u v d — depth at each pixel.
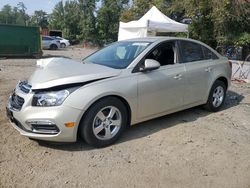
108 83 4.44
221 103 6.55
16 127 4.49
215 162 4.21
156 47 5.26
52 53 26.95
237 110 6.75
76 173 3.82
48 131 4.17
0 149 4.40
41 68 4.77
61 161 4.10
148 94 4.90
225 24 16.27
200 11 16.94
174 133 5.14
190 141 4.85
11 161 4.07
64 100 4.10
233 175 3.90
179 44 5.68
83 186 3.55
